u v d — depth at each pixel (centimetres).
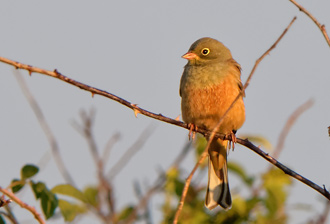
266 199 1002
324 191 845
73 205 845
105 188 1006
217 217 1024
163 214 1020
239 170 1063
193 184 1061
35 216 718
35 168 784
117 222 1000
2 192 712
